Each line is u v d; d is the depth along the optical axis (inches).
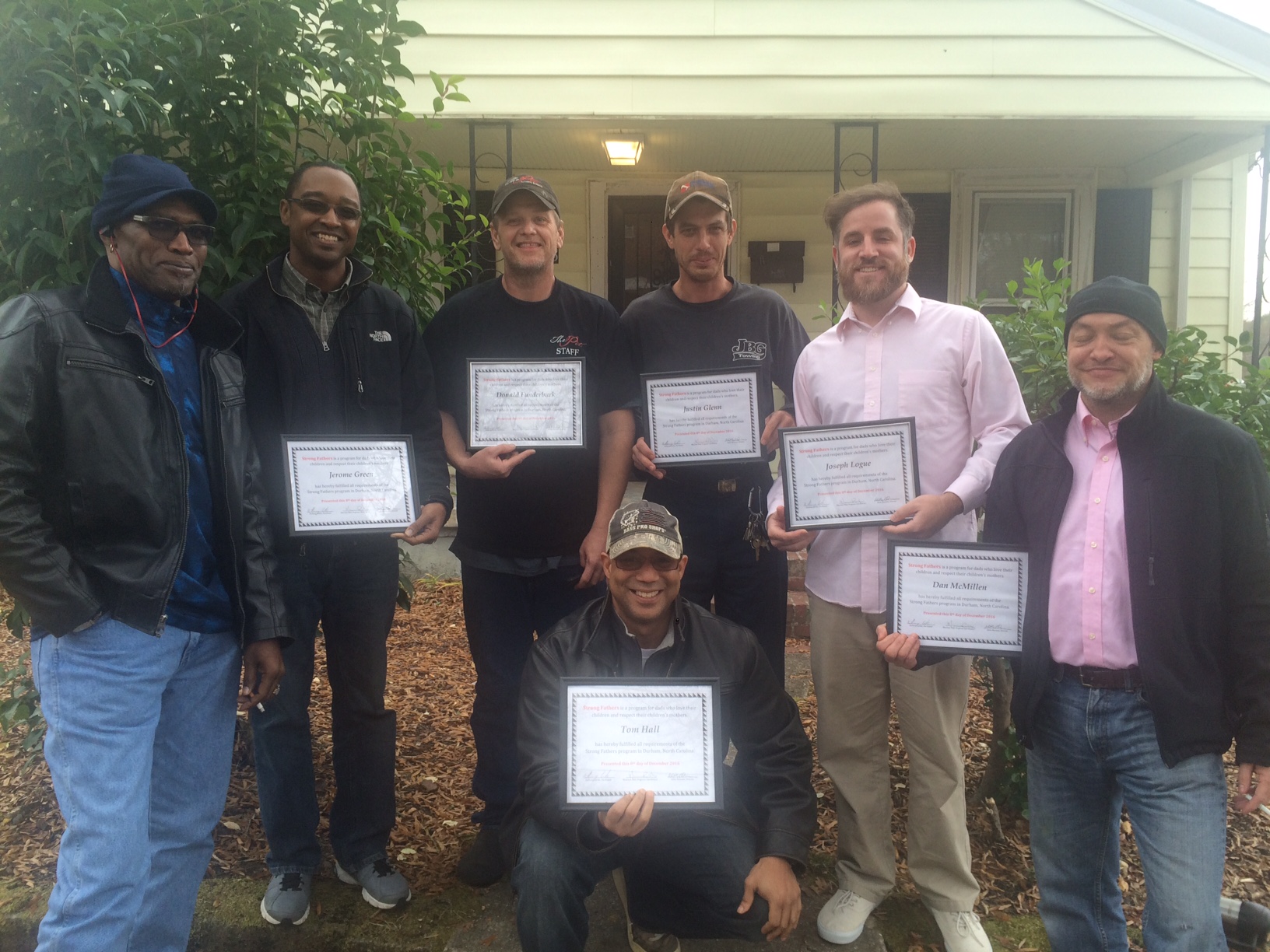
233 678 98.0
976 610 95.0
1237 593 79.7
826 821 132.2
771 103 228.2
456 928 109.3
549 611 123.4
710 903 96.6
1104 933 92.5
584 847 89.8
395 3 130.0
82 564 84.9
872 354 106.8
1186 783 80.4
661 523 97.3
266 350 107.1
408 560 244.5
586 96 227.6
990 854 125.4
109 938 82.9
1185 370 136.2
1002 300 297.0
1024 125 237.0
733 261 296.0
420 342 117.5
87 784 83.6
